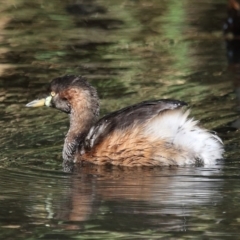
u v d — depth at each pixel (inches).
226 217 537.6
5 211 553.9
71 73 938.7
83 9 1234.6
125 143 653.3
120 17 1201.4
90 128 682.8
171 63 987.3
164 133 645.9
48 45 1068.5
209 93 858.1
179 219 533.6
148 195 580.4
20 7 1237.7
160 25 1163.3
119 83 899.4
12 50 1045.2
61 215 543.5
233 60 998.4
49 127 765.3
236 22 1106.7
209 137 653.9
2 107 822.5
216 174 625.9
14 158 678.5
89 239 505.0
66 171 645.9
